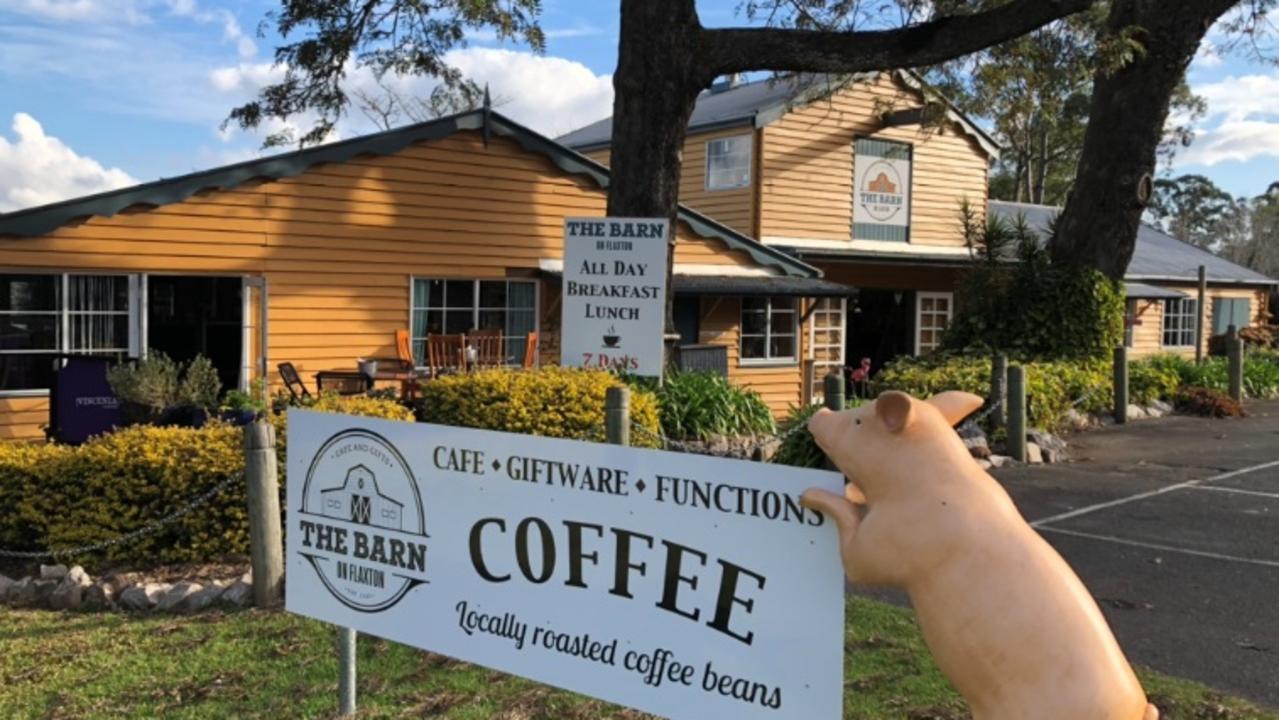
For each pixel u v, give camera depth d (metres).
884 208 19.59
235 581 5.66
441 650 3.60
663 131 10.83
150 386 8.84
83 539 6.23
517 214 13.40
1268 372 18.94
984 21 10.38
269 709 4.18
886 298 21.73
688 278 14.68
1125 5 14.97
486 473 3.43
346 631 4.07
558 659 3.27
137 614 5.50
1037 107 13.45
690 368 13.41
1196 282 25.88
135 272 10.77
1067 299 15.27
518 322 13.61
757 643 2.80
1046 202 45.38
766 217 18.00
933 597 2.28
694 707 2.94
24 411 10.31
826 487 2.63
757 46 10.66
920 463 2.33
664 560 3.00
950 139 20.48
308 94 15.13
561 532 3.24
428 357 12.69
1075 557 6.72
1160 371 15.54
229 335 16.19
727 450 9.61
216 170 11.09
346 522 3.88
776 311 16.20
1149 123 15.25
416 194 12.59
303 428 4.00
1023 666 2.18
